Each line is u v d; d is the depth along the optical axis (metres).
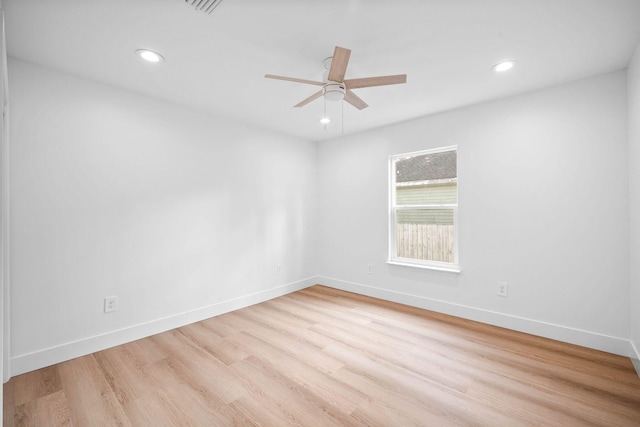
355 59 2.23
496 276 3.04
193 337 2.81
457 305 3.30
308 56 2.20
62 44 2.02
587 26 1.85
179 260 3.09
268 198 4.01
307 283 4.57
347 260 4.36
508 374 2.16
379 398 1.91
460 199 3.27
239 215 3.65
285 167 4.24
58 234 2.36
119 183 2.68
